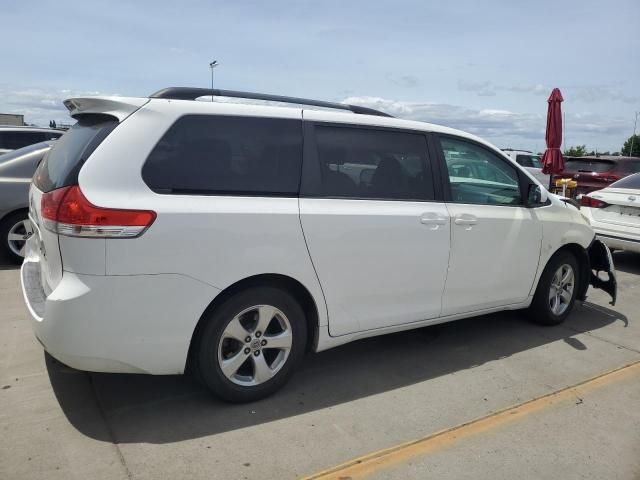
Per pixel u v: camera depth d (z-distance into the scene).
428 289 3.95
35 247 3.56
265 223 3.13
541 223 4.66
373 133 3.75
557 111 12.20
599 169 13.95
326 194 3.45
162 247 2.84
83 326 2.75
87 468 2.64
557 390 3.74
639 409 3.51
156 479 2.60
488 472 2.78
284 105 3.48
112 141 2.87
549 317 5.01
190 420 3.13
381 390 3.64
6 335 4.21
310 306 3.48
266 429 3.08
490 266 4.31
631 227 7.30
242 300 3.15
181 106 3.08
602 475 2.80
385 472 2.73
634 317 5.50
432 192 3.97
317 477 2.67
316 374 3.85
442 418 3.30
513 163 4.58
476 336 4.76
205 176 3.05
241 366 3.36
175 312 2.92
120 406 3.25
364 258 3.55
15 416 3.07
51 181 3.09
